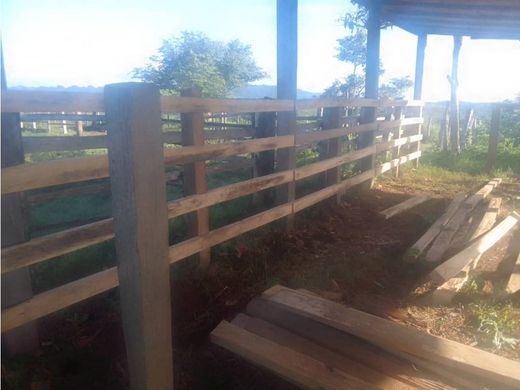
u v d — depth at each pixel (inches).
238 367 118.7
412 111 428.8
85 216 224.2
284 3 199.8
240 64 1258.0
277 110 191.6
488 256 195.0
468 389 95.2
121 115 78.8
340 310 119.0
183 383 111.3
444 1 283.6
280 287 134.3
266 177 184.7
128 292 88.6
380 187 331.3
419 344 103.0
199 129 152.3
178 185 255.3
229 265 172.1
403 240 215.8
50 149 150.8
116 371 113.7
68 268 162.1
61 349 120.5
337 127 253.0
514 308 145.7
